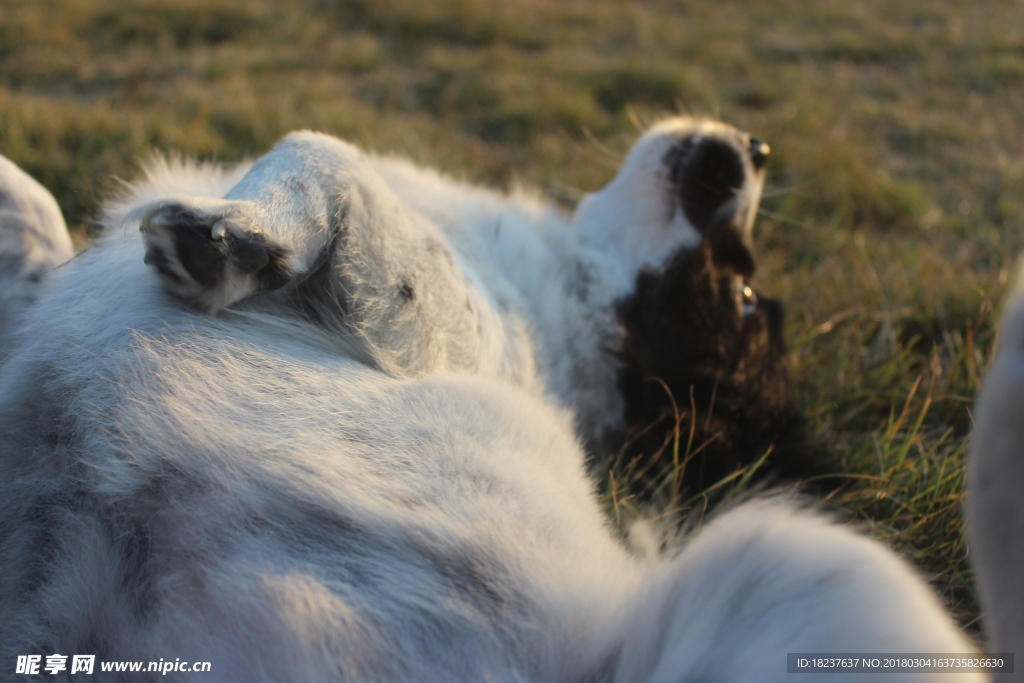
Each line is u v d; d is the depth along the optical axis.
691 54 3.01
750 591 0.82
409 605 0.84
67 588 0.85
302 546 0.86
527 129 2.17
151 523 0.86
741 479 1.15
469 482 0.91
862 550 0.82
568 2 3.60
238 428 0.89
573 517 0.93
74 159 1.54
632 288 1.19
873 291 1.44
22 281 1.05
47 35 2.52
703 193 1.19
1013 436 0.77
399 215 1.00
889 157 2.21
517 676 0.83
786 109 2.40
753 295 1.25
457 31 2.96
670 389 1.17
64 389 0.91
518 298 1.12
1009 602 0.78
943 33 3.46
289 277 0.94
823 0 4.08
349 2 3.06
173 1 2.89
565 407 1.12
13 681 0.84
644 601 0.85
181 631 0.83
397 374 0.97
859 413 1.29
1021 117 2.54
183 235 0.90
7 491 0.89
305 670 0.81
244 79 2.26
